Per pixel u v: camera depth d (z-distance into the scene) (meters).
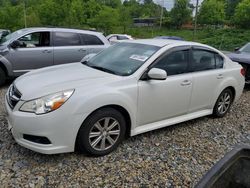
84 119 3.50
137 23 83.94
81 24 52.94
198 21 76.69
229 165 2.00
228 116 5.77
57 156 3.73
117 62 4.40
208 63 5.07
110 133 3.83
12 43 7.26
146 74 4.06
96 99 3.54
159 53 4.28
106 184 3.24
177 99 4.50
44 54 7.61
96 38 8.43
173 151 4.09
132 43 4.82
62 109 3.36
